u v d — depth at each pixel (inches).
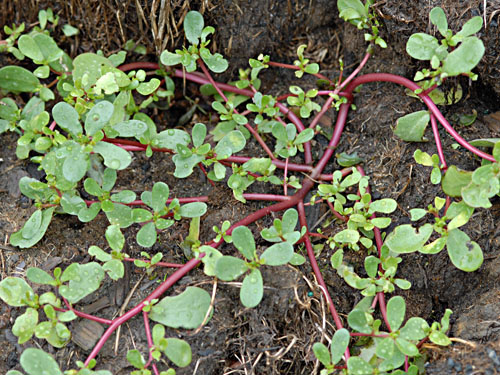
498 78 14.5
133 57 16.5
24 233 14.1
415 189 14.7
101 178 15.7
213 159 14.2
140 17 15.8
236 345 13.7
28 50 15.1
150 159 16.1
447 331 13.8
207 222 14.8
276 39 16.6
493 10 14.1
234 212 14.9
